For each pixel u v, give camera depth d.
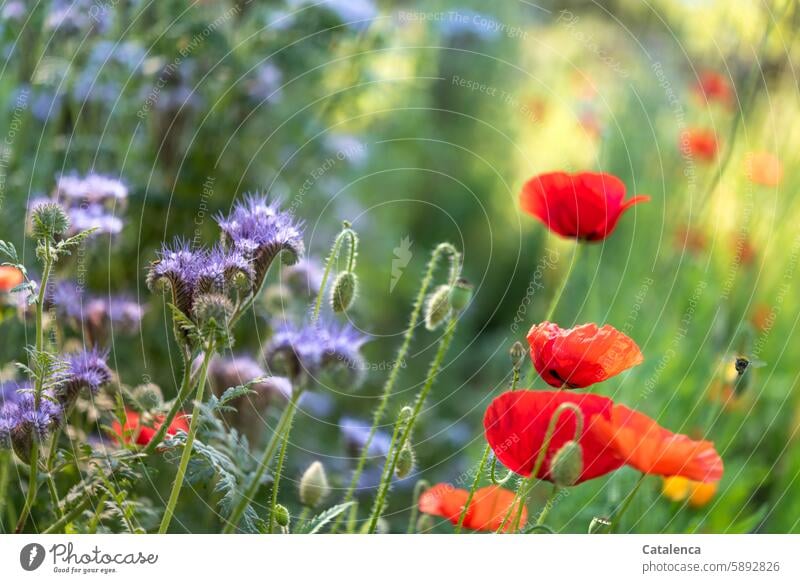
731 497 1.67
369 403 2.15
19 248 1.64
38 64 1.70
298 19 2.00
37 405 1.37
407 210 3.30
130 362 1.61
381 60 2.48
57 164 1.71
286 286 1.56
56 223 1.38
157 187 1.78
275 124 2.15
